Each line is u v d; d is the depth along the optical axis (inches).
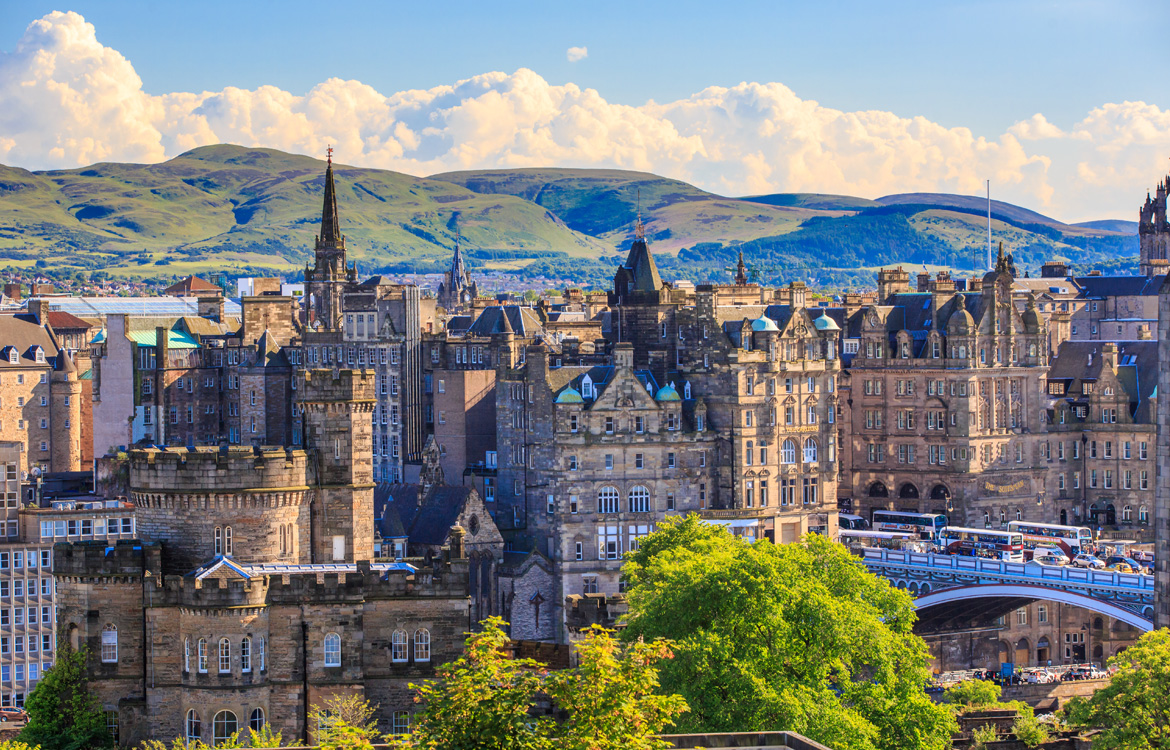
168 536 5989.2
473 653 3740.2
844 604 6161.4
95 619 5826.8
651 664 3870.6
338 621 5782.5
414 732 3831.2
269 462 6038.4
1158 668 6530.5
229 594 5664.4
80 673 5812.0
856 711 5964.6
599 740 3501.5
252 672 5708.7
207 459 5954.7
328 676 5767.7
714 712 5634.8
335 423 6259.8
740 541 7854.3
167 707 5723.4
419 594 5895.7
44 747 5708.7
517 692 3619.6
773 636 5910.4
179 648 5733.3
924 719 6186.0
